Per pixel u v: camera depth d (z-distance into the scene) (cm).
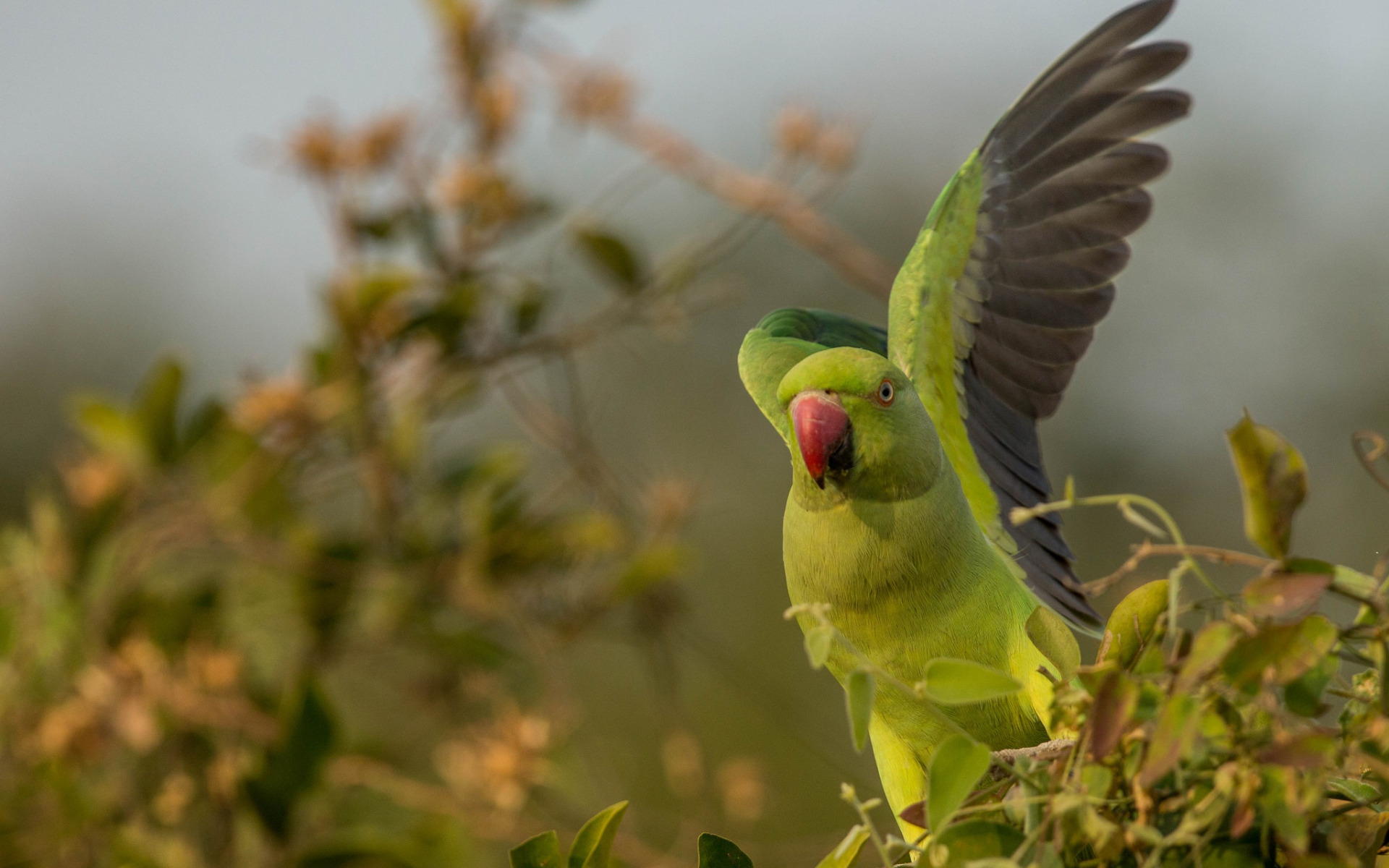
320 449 714
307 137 681
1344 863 275
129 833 632
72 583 663
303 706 616
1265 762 277
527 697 757
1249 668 277
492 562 698
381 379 700
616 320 725
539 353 716
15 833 656
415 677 752
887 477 493
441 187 689
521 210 699
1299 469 279
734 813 766
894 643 512
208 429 688
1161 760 273
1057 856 301
